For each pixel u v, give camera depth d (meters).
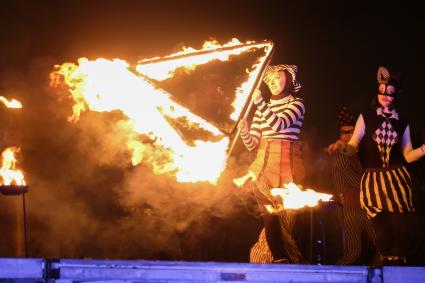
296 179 9.41
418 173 9.34
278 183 9.37
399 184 8.65
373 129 8.81
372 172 8.80
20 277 6.46
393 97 8.88
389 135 8.76
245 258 12.98
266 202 9.48
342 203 9.68
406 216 8.91
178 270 6.68
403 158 9.10
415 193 9.06
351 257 9.54
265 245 9.89
